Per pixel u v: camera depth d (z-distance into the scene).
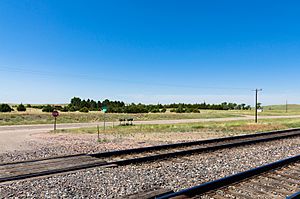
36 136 23.27
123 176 9.17
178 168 10.43
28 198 6.87
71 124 42.12
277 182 8.45
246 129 30.36
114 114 63.69
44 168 9.91
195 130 28.59
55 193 7.25
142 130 28.64
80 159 11.64
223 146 15.70
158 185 8.16
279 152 14.55
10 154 13.35
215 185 7.59
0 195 7.04
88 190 7.58
